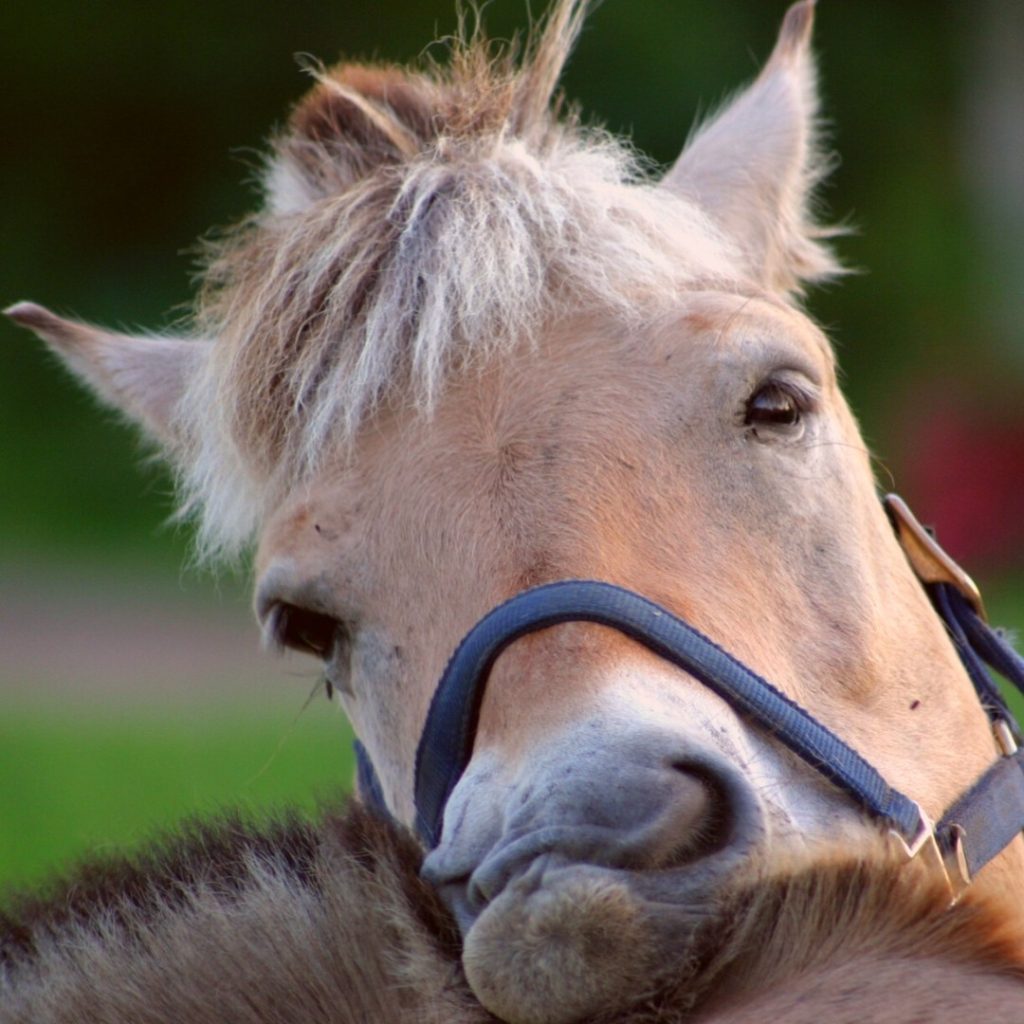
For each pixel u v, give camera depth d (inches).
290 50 1087.0
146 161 1103.6
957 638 193.6
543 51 204.1
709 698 141.7
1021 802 176.1
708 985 125.9
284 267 173.5
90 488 1004.6
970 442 907.4
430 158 183.2
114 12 1073.5
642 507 152.3
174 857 162.4
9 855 409.4
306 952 139.5
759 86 229.8
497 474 153.7
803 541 160.2
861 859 136.2
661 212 182.2
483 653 142.9
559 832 124.1
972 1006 120.6
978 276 1095.0
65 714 611.2
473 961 123.8
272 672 709.9
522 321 163.5
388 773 163.5
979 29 1130.0
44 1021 144.0
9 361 1052.5
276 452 170.4
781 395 163.2
